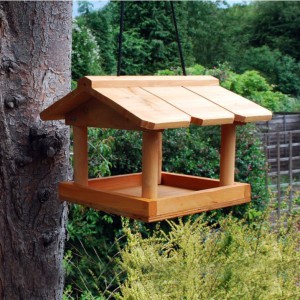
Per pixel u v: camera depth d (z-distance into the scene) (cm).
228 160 207
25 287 210
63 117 200
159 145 230
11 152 202
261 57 1534
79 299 379
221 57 1600
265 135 632
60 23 211
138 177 227
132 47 1139
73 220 403
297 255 225
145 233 426
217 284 218
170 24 1195
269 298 217
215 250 229
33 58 205
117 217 424
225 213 468
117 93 178
